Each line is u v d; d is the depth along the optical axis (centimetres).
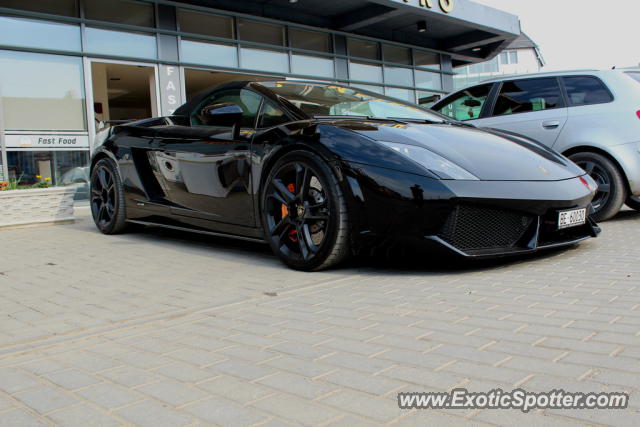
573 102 468
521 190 269
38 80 774
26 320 216
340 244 277
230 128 348
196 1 935
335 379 144
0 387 149
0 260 357
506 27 1294
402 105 384
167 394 139
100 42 830
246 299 238
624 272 252
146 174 416
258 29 1025
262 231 319
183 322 207
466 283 246
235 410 128
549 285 234
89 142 821
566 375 137
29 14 760
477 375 141
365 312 207
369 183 265
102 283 280
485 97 525
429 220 255
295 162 291
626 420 113
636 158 428
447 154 278
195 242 413
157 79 894
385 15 1069
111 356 171
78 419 127
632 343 157
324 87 375
